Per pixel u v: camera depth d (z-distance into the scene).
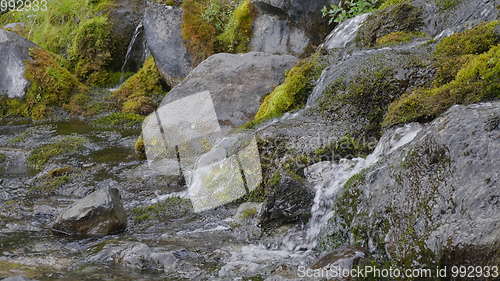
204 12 9.91
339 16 8.02
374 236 3.42
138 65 11.74
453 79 4.78
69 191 5.81
